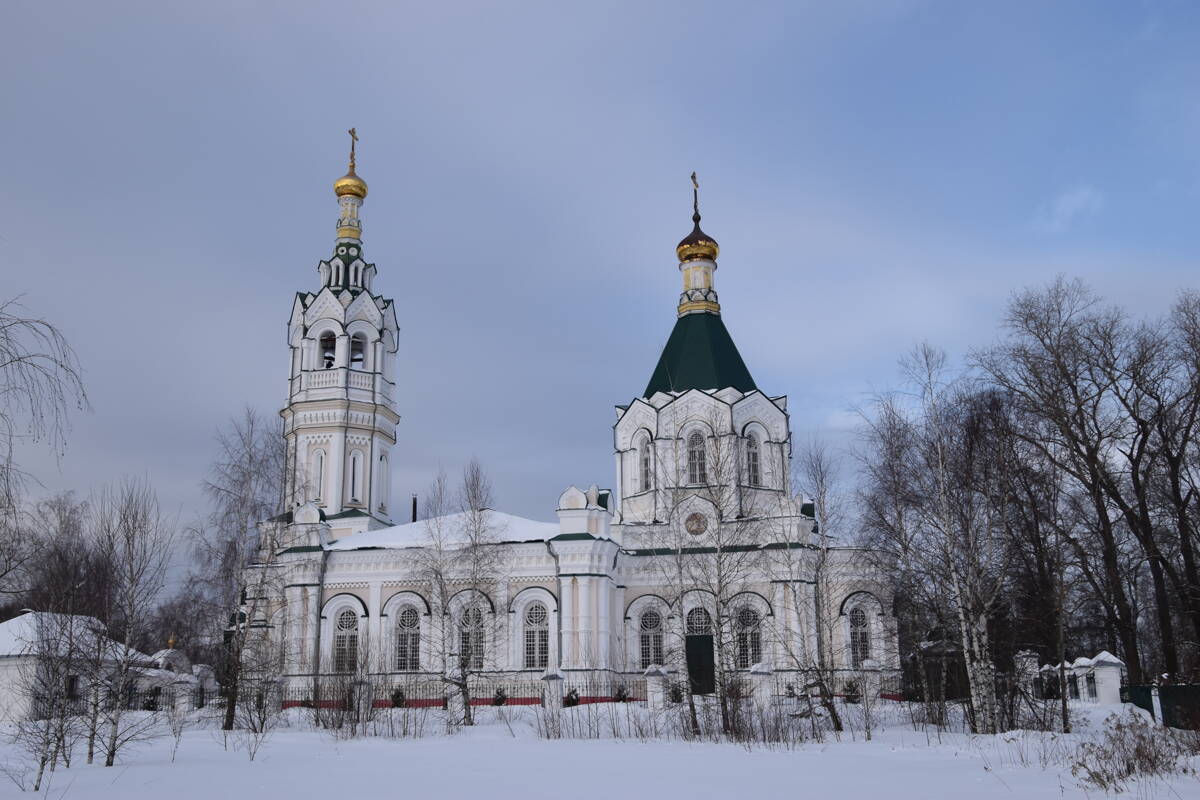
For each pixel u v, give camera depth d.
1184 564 47.88
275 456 55.09
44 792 20.55
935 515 38.62
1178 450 45.22
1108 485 45.06
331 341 70.62
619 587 59.06
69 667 28.30
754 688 49.22
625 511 65.88
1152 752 22.86
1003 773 22.39
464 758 27.66
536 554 56.78
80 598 30.94
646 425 66.44
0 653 48.56
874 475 41.41
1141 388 45.09
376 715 44.97
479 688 54.31
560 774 23.06
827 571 50.25
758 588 56.75
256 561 52.09
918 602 40.09
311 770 24.56
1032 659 42.53
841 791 19.55
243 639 43.47
